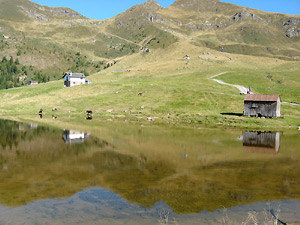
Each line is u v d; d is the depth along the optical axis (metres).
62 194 14.75
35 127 47.62
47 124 52.84
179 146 30.73
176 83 114.19
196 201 13.88
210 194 14.93
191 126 52.72
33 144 30.67
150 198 14.21
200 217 11.98
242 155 26.11
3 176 18.00
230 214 12.33
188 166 21.34
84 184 16.47
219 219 11.77
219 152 27.47
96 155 25.06
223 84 116.12
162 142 33.41
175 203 13.59
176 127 50.75
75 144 30.97
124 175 18.50
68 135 38.25
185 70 167.25
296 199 14.39
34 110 81.62
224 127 51.75
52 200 13.88
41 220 11.56
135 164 21.75
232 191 15.47
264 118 63.22
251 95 68.62
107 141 33.47
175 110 76.38
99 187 15.92
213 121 60.09
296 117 66.50
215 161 23.31
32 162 22.05
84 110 80.12
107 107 82.38
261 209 12.98
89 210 12.65
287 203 13.78
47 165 21.08
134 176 18.28
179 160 23.47
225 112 73.44
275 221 11.56
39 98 96.38
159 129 47.19
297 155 26.47
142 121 61.19
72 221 11.48
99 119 64.88
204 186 16.31
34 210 12.62
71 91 104.19
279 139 37.81
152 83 112.94
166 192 15.14
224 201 13.93
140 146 30.34
